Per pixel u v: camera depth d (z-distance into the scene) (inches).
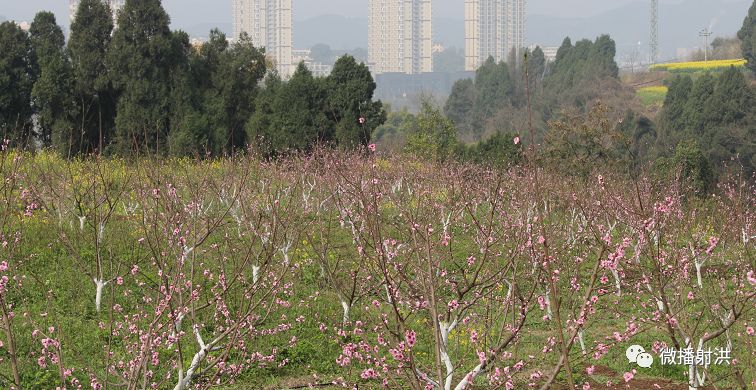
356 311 516.7
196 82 1676.9
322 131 1529.3
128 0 1526.8
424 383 310.3
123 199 685.3
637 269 447.8
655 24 6820.9
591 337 502.3
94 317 521.3
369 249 459.8
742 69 3703.3
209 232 427.5
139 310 489.4
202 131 1462.8
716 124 2134.6
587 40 3929.6
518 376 405.7
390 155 1029.8
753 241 597.3
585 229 583.8
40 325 488.1
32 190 652.7
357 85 1577.3
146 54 1518.2
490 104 3986.2
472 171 1018.1
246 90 1710.1
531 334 484.1
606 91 3179.1
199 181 666.8
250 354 452.1
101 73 1505.9
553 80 3949.3
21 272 585.0
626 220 574.2
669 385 449.4
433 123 1593.3
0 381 399.9
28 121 1515.7
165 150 1419.8
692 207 689.0
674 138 2188.7
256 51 1755.7
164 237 444.1
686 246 512.7
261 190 724.7
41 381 413.7
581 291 523.5
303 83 1545.3
